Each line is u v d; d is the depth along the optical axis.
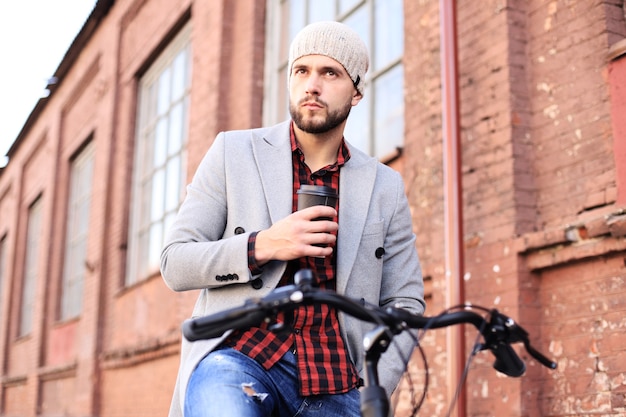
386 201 2.09
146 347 7.27
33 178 14.38
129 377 8.03
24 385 12.48
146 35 9.09
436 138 4.21
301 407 1.85
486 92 3.88
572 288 3.37
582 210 3.38
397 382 1.92
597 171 3.33
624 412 3.04
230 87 6.84
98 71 10.85
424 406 3.98
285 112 6.21
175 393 1.97
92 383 8.89
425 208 4.27
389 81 5.01
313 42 1.92
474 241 3.80
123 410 8.07
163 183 8.29
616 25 3.41
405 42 4.70
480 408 3.60
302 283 1.42
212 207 1.96
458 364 3.49
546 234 3.38
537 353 1.51
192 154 7.13
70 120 12.25
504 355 1.55
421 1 4.60
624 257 3.13
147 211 8.64
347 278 1.92
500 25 3.84
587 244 3.24
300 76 1.95
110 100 9.89
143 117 9.26
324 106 1.91
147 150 8.97
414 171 4.41
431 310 4.09
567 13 3.60
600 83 3.37
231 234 1.95
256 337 1.84
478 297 3.72
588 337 3.26
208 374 1.76
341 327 1.92
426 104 4.41
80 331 9.75
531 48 3.79
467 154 3.96
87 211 11.13
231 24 6.98
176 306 6.89
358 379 1.91
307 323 1.87
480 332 1.49
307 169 2.02
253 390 1.74
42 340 11.73
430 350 4.00
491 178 3.77
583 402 3.24
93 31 11.01
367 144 5.16
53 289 11.78
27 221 14.74
